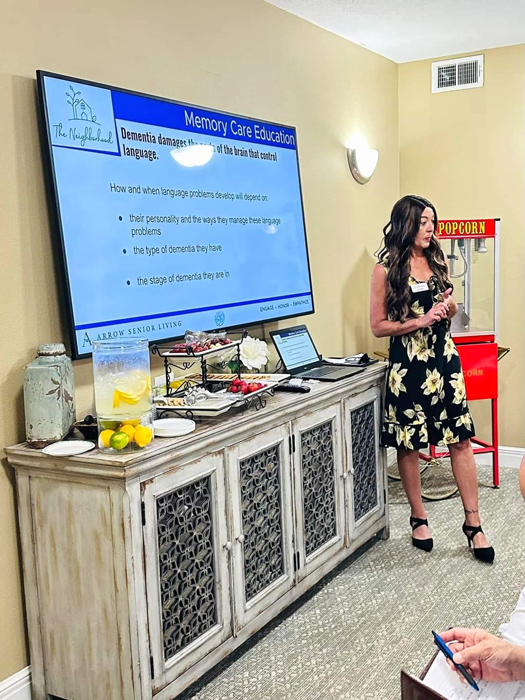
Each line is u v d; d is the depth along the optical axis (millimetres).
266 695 2455
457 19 3986
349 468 3291
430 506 4172
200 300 2982
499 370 4836
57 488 2234
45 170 2393
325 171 4074
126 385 2182
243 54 3389
